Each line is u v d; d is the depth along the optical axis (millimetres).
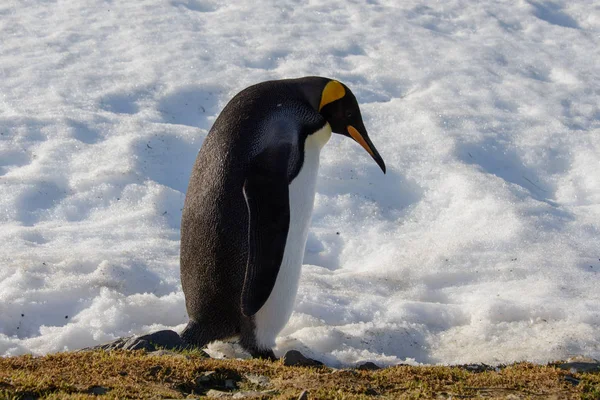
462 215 27859
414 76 40344
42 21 46312
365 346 18516
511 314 20156
